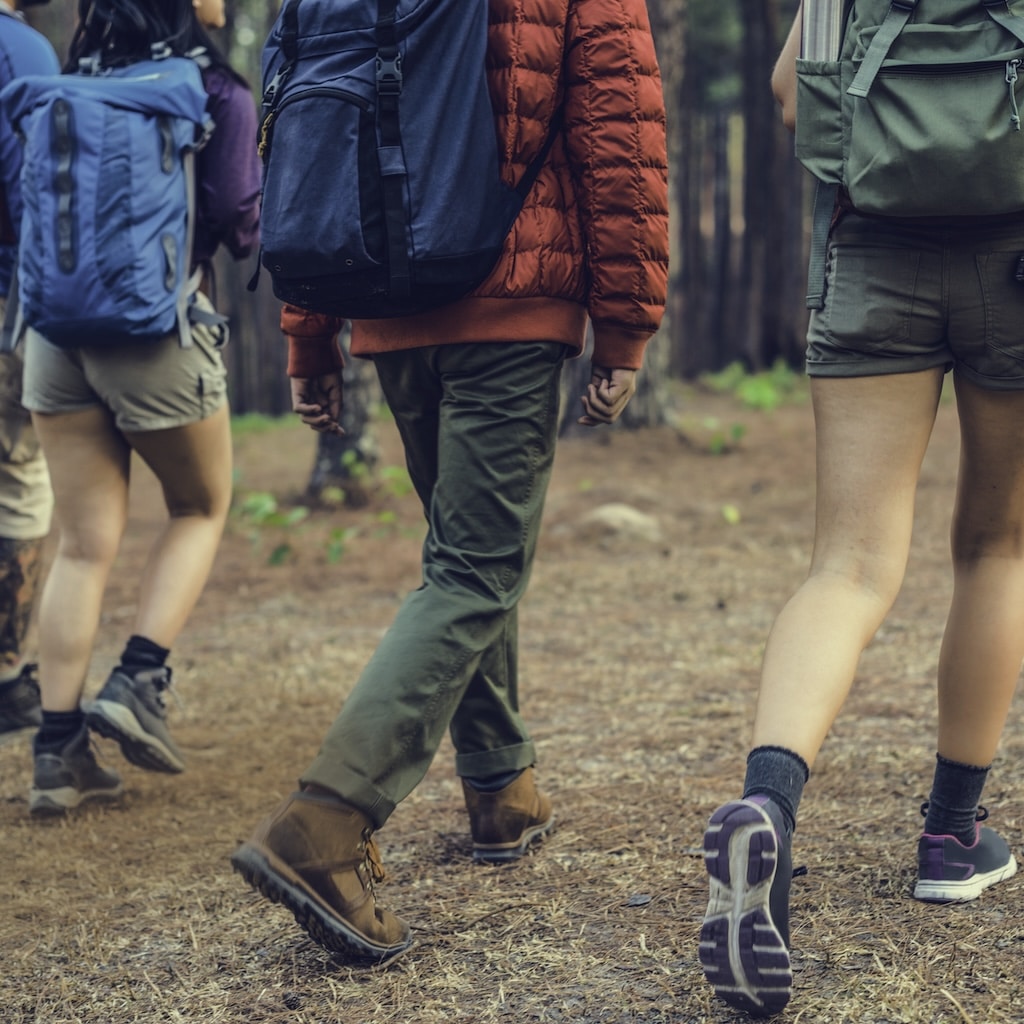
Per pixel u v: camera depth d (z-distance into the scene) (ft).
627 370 7.10
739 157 86.12
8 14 10.94
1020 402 6.34
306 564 20.85
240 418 47.06
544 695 12.93
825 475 6.33
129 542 23.39
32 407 9.95
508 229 6.71
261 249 6.80
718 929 5.33
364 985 6.50
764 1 57.93
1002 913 6.79
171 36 9.87
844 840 8.16
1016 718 10.66
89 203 9.14
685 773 9.97
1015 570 6.89
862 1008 5.80
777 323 57.98
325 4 6.70
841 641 5.86
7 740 11.84
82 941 7.38
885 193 5.93
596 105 6.75
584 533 22.20
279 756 11.13
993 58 5.76
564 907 7.37
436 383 7.23
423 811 9.50
